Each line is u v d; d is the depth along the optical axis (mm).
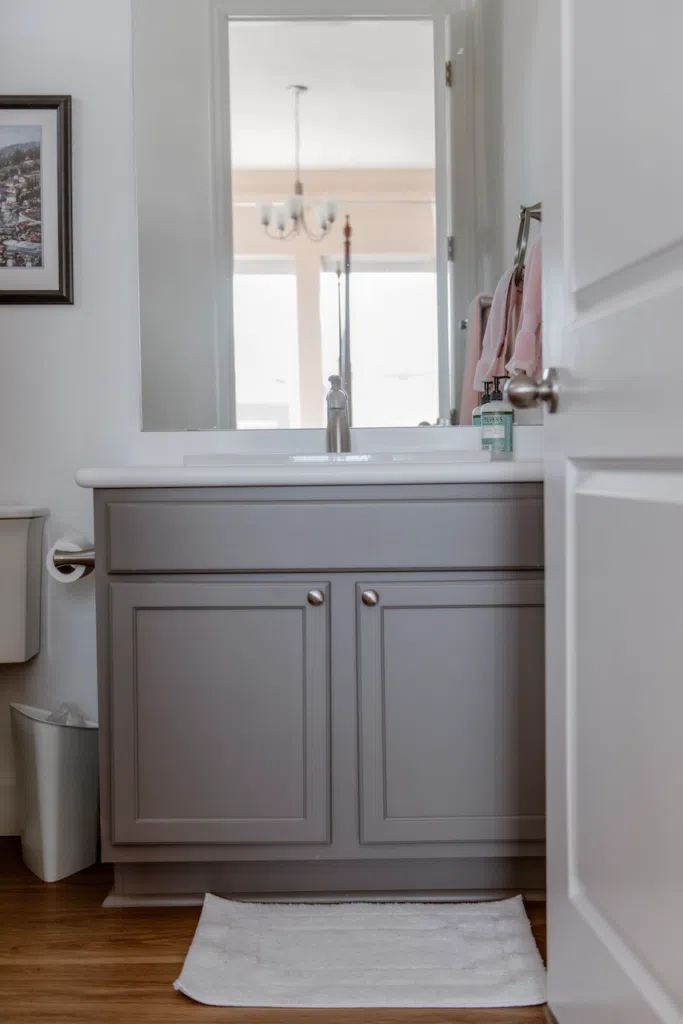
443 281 2328
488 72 2309
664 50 855
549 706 1283
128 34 2283
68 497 2289
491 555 1719
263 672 1727
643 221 912
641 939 939
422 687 1722
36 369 2283
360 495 1723
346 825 1729
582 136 1107
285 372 2314
